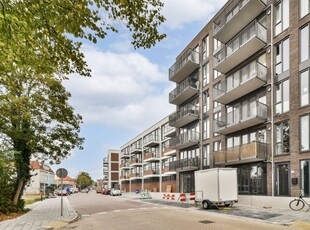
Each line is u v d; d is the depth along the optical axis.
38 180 63.88
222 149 25.45
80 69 7.80
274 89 19.81
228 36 25.47
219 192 17.91
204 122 30.25
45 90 17.00
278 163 18.86
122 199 35.09
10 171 17.23
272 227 11.12
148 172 52.16
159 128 51.94
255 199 19.55
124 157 74.06
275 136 19.41
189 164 31.42
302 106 17.27
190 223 12.39
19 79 15.04
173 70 35.88
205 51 31.09
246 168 22.61
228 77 25.19
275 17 20.38
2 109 15.32
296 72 17.86
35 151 18.12
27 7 5.00
